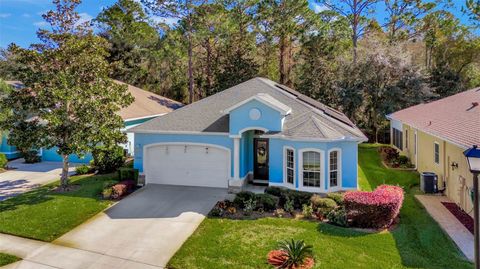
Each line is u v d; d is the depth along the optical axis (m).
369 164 24.83
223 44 43.91
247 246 11.47
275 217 14.16
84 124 17.44
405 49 36.72
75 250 11.55
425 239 12.00
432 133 17.69
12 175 22.19
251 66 43.03
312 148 16.64
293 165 17.19
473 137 13.48
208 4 39.75
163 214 14.75
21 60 17.38
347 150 17.00
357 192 13.73
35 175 22.16
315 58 40.78
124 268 10.37
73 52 17.81
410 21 43.22
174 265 10.44
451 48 42.22
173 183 19.59
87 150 17.25
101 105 18.02
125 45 46.69
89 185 19.33
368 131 35.41
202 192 17.98
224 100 21.58
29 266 10.50
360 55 36.34
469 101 20.86
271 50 45.97
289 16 41.81
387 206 12.66
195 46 43.03
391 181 20.34
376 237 12.09
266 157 19.89
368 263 10.23
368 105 35.12
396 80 33.72
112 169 22.52
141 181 19.73
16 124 17.94
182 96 48.59
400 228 12.94
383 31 44.59
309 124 17.33
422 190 18.20
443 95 37.69
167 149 19.52
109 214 14.80
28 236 12.60
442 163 17.78
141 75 47.88
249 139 19.83
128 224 13.70
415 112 25.73
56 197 17.11
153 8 39.41
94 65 18.12
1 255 11.16
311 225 13.20
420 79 33.25
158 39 47.38
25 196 17.44
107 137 17.67
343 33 42.28
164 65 48.00
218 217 14.28
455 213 14.63
